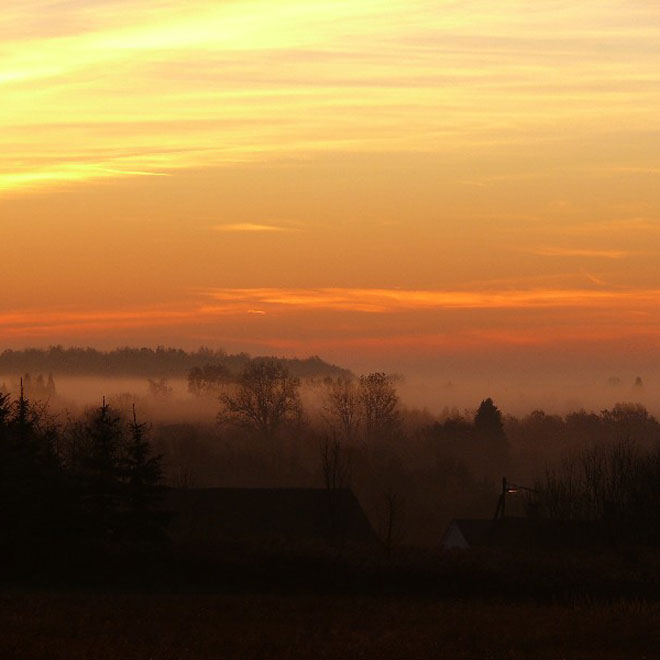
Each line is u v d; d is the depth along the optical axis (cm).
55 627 6397
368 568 8625
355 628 6569
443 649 5762
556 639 6103
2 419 10250
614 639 6103
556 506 12594
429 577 8525
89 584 8812
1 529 9269
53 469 9844
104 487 10075
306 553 8969
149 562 9044
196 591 8581
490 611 7219
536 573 8544
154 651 5622
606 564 9012
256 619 6888
